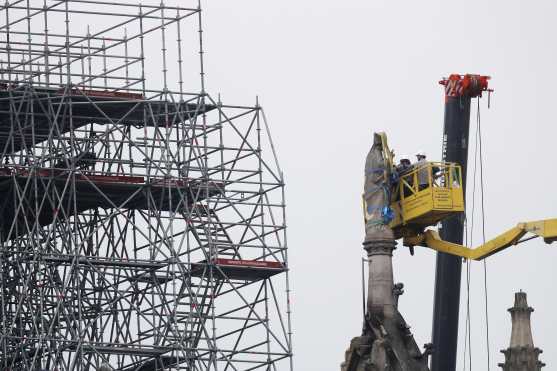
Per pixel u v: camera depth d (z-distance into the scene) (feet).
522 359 638.94
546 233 650.02
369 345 623.36
